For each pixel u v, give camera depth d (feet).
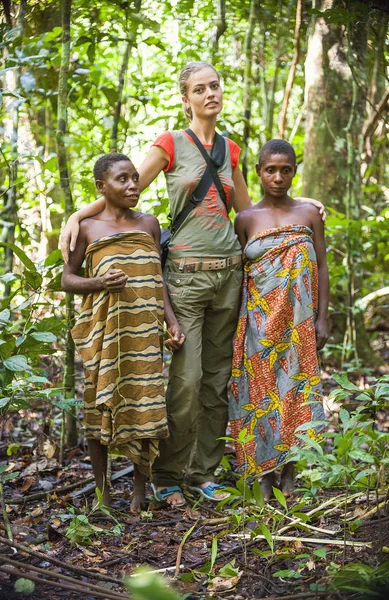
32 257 18.49
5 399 9.57
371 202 23.63
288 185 10.56
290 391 10.32
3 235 13.51
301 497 10.03
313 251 10.55
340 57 18.54
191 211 10.48
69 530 8.82
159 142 10.51
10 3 12.70
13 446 12.14
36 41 12.83
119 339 9.68
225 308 10.77
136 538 9.20
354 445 7.87
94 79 13.92
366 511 8.82
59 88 11.90
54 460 12.12
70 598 7.54
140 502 10.23
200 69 10.48
